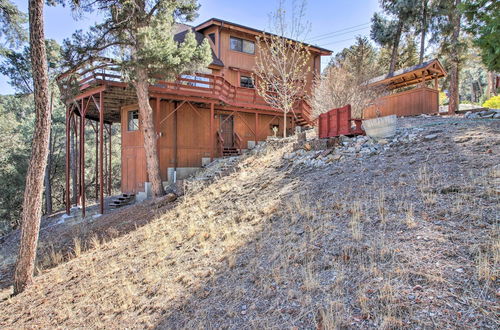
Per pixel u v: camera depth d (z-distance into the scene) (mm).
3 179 23828
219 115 17797
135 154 15633
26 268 6871
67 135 15922
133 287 5129
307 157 8477
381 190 5043
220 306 3803
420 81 13930
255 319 3311
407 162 5895
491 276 2684
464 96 50062
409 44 24875
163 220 8625
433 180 4758
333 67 14438
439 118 9367
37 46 6902
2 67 17281
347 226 4340
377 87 13656
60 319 4973
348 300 3008
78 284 6098
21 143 25938
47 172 22781
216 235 6000
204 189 10320
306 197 5980
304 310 3133
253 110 17734
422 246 3344
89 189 30094
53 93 14516
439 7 18438
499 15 5215
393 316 2602
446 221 3660
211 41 19391
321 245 4113
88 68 13039
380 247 3568
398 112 12672
